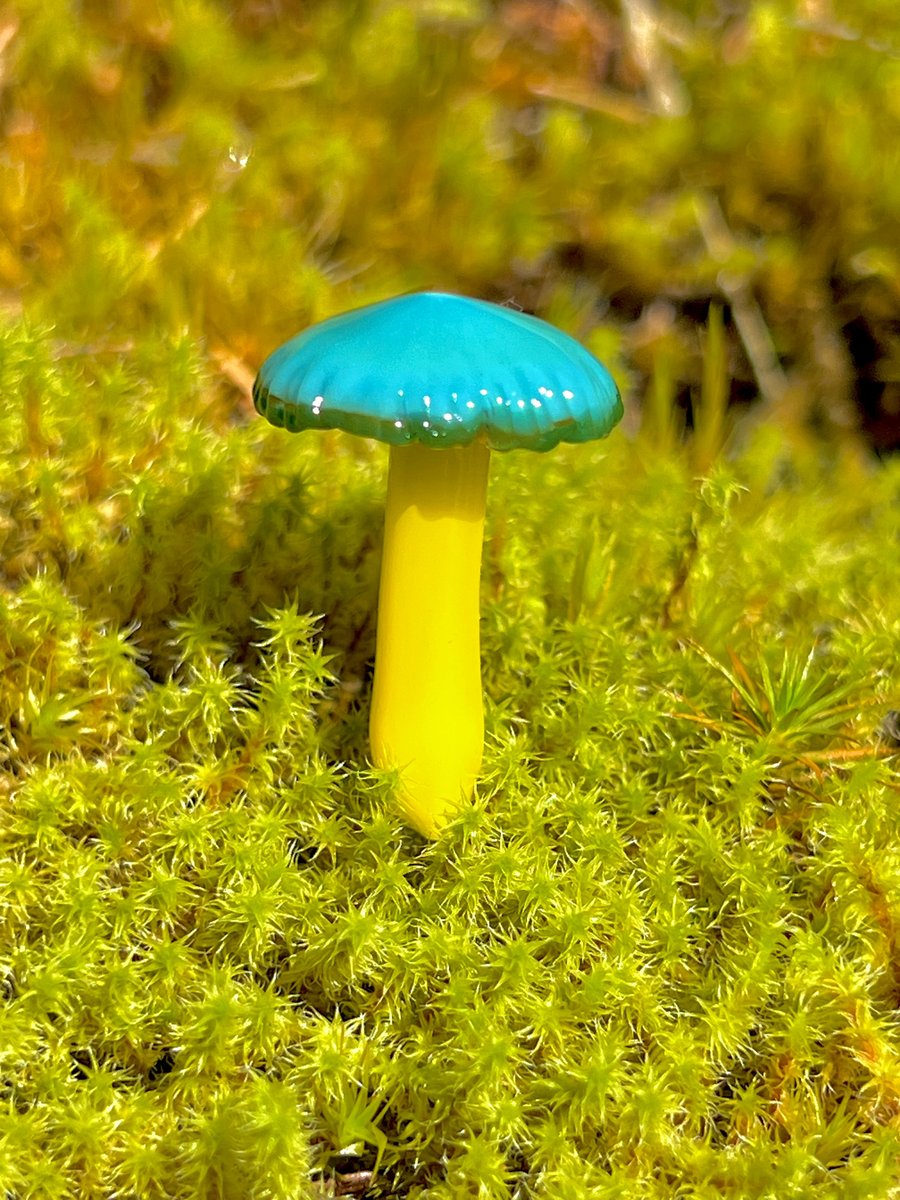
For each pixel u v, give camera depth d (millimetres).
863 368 227
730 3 244
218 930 157
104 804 163
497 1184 145
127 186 211
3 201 202
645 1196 145
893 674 180
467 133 221
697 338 226
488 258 219
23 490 177
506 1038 148
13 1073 148
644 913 158
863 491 210
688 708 172
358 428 140
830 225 222
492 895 158
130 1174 146
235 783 166
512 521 186
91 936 153
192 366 186
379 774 157
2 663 168
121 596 175
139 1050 152
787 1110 151
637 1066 152
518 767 165
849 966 154
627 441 211
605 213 224
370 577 180
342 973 155
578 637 176
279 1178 143
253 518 180
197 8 222
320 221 218
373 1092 153
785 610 189
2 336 179
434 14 234
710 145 224
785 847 165
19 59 213
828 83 222
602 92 238
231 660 176
